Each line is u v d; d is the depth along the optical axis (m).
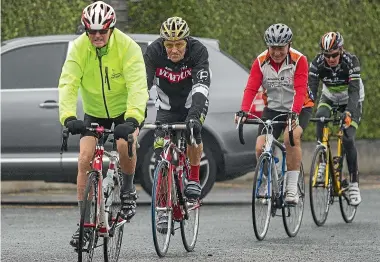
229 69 27.42
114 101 17.30
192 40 19.08
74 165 27.09
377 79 38.34
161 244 18.47
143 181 27.02
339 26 37.94
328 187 23.75
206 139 27.00
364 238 21.27
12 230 22.69
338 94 24.52
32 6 33.78
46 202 29.19
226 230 22.58
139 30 34.72
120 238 17.44
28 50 27.42
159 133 19.19
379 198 30.11
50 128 27.02
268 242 20.62
